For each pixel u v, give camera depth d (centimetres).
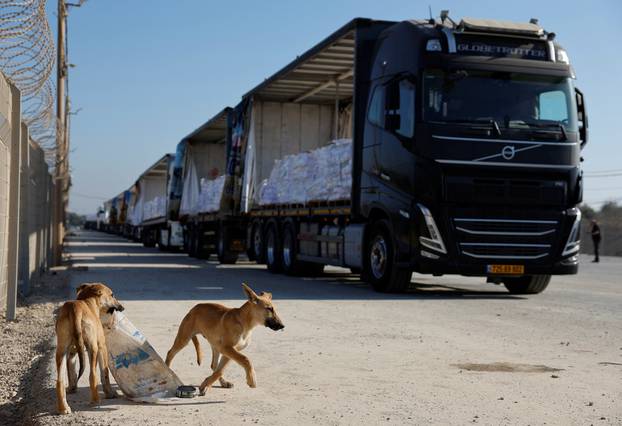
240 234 2659
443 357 792
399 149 1394
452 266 1350
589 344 889
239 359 606
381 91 1477
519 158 1361
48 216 2112
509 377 695
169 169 3841
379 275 1509
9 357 789
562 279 2072
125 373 596
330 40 1664
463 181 1340
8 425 551
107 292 600
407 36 1405
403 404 589
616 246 4719
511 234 1369
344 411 566
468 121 1350
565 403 598
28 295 1366
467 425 532
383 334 941
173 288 1537
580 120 1428
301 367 730
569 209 1405
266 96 2248
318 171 1803
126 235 6731
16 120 1088
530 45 1405
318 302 1293
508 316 1144
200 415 548
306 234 1917
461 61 1359
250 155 2239
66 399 593
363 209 1534
